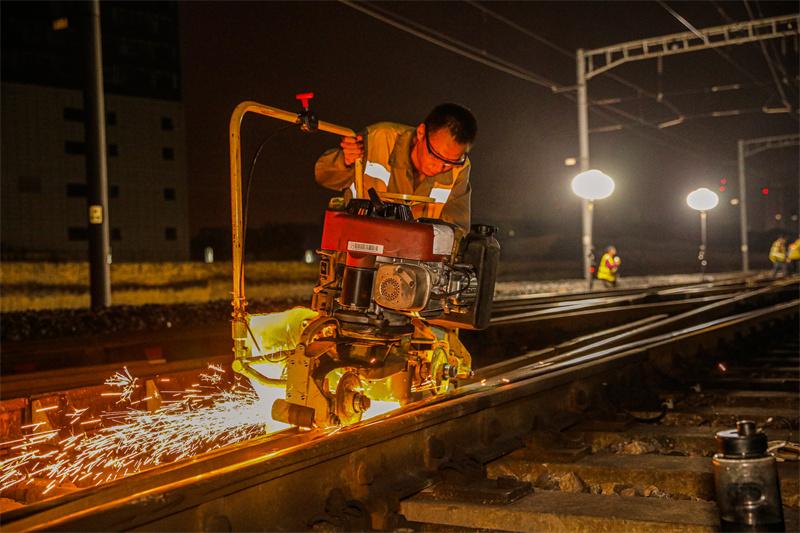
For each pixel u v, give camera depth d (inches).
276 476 113.7
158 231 2566.4
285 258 3297.2
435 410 143.7
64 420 179.5
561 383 187.9
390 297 133.3
